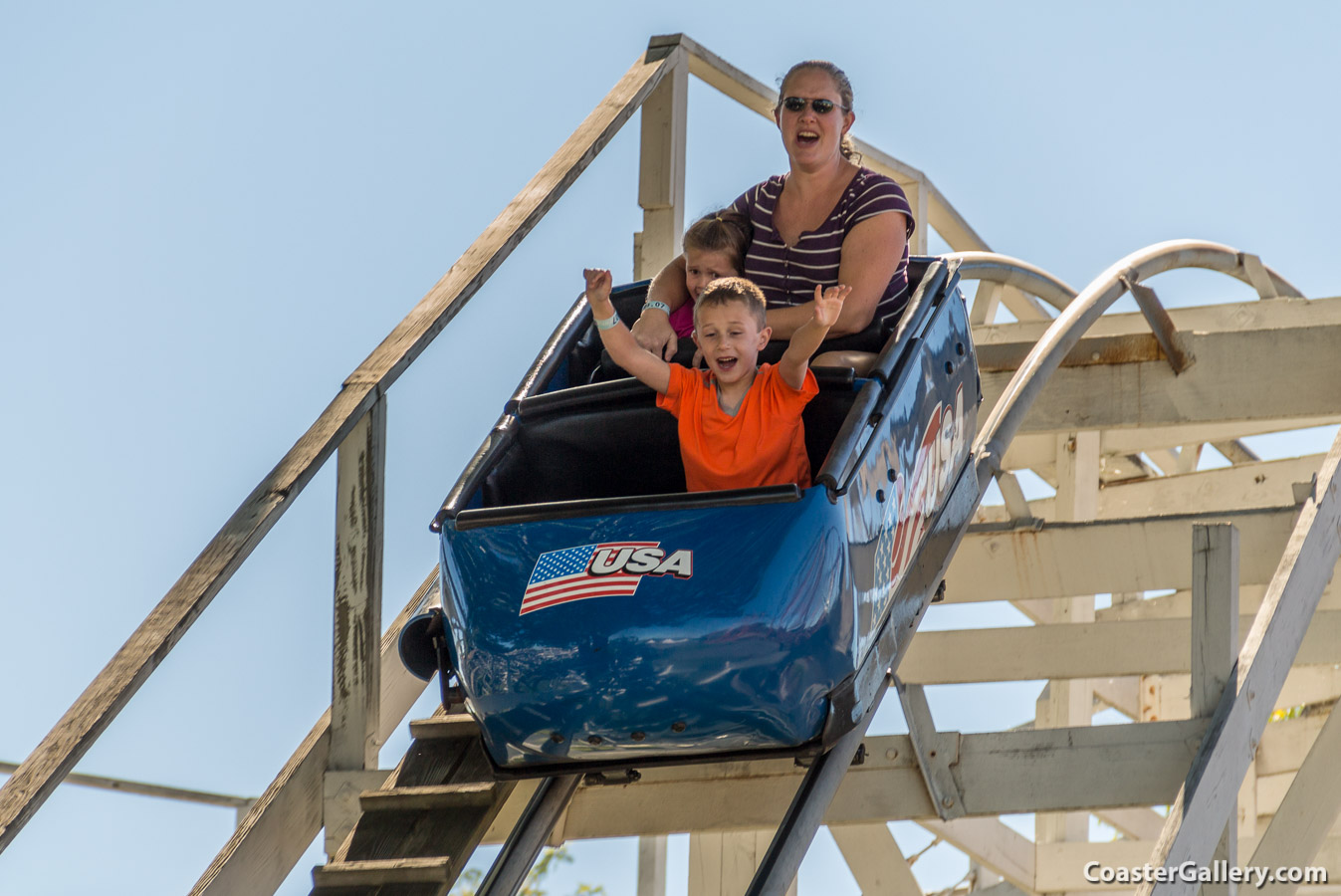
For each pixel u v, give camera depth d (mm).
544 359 12602
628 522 10039
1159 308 16859
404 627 10648
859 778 12961
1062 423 17281
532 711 9914
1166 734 12531
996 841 21094
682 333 13328
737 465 10727
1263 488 25375
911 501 11562
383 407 12969
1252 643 12742
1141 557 16531
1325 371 16719
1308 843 13648
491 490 11344
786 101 12594
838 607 9852
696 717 9789
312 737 13000
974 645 17328
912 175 23875
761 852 17391
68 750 10109
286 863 12508
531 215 14766
